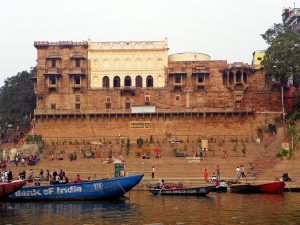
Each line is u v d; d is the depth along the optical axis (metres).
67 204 36.41
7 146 75.25
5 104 89.06
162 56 82.44
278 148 65.44
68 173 58.31
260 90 80.62
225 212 30.70
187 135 77.12
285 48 74.50
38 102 81.06
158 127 77.56
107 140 75.75
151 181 52.81
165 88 80.81
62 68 81.81
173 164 61.00
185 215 29.48
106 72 82.31
